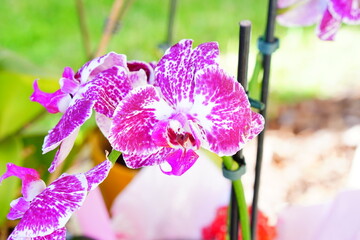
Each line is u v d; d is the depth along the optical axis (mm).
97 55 821
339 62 1792
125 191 844
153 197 843
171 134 456
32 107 822
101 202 750
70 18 1891
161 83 460
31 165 792
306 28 1911
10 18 1885
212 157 832
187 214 859
